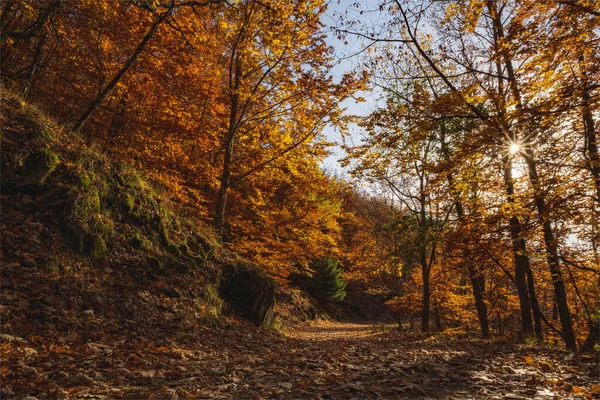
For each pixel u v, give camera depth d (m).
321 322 32.31
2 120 8.78
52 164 8.97
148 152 14.00
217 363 5.79
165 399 3.71
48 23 11.91
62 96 15.35
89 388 3.92
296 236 20.03
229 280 12.65
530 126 8.05
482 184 10.75
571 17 7.64
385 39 8.91
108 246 9.11
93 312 7.13
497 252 10.88
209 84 15.48
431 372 5.47
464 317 21.20
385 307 48.78
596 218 9.27
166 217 11.75
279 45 14.91
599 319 10.04
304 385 4.38
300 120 16.53
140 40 13.73
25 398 3.43
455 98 8.77
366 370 5.36
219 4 12.67
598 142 9.45
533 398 4.03
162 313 8.65
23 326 5.71
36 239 7.58
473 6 9.11
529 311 13.12
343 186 17.81
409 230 15.51
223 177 16.09
